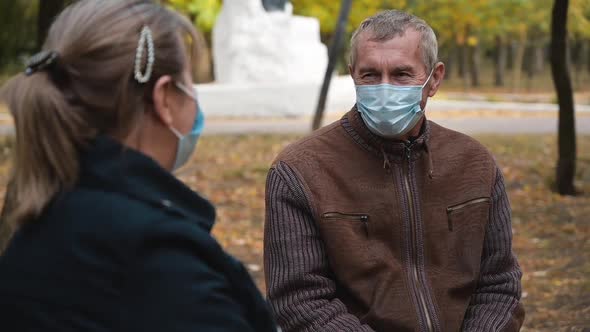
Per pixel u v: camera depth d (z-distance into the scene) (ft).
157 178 5.76
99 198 5.58
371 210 10.53
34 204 5.60
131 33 5.83
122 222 5.46
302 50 76.95
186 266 5.47
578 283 24.89
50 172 5.70
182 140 6.21
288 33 76.48
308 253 10.41
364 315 10.32
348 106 75.92
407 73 10.63
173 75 6.03
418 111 10.61
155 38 5.91
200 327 5.41
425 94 10.84
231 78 76.79
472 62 165.89
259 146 53.01
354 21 92.63
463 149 11.02
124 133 5.91
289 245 10.42
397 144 10.65
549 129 63.82
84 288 5.36
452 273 10.55
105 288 5.35
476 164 10.96
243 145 53.26
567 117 39.47
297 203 10.53
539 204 37.91
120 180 5.64
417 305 10.26
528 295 23.85
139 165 5.71
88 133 5.74
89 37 5.76
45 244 5.52
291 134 58.49
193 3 92.17
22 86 5.73
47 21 46.37
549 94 131.34
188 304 5.39
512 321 10.79
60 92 5.72
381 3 92.12
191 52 6.25
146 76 5.84
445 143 11.07
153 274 5.38
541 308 22.44
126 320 5.32
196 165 46.21
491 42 162.61
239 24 76.43
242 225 33.73
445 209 10.69
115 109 5.81
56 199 5.65
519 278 11.07
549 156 49.39
